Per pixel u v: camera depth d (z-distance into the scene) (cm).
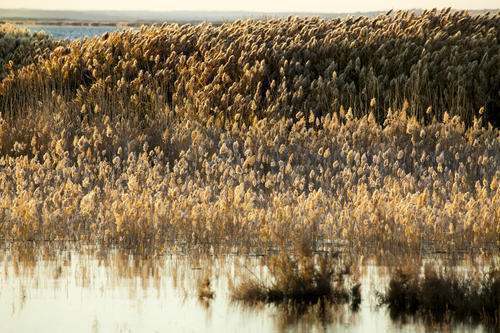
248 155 5866
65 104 7869
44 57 10125
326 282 3538
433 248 4384
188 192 5344
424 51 8662
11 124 7319
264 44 8756
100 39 9556
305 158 6222
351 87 7962
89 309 3291
